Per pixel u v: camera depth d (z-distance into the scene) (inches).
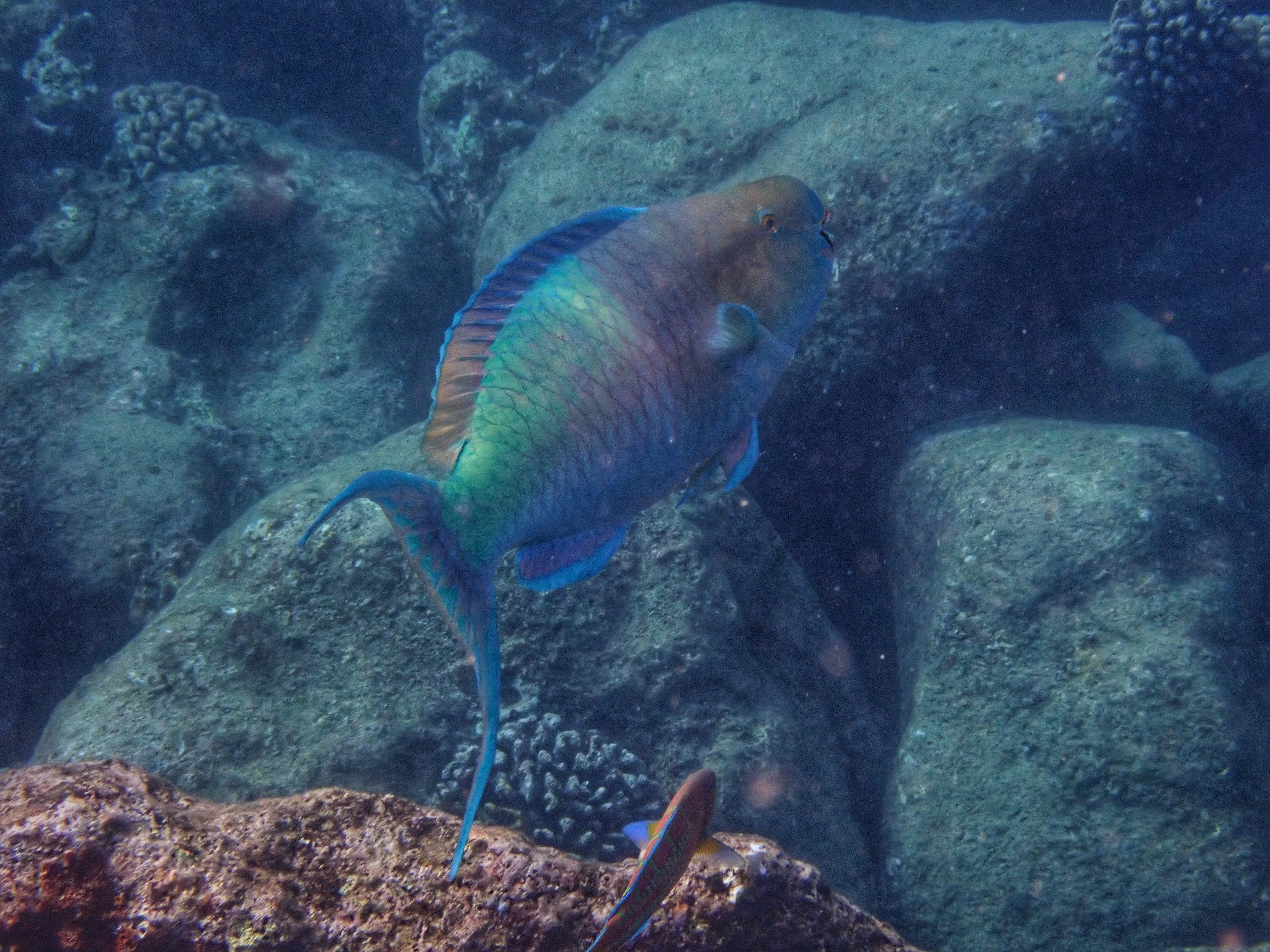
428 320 131.4
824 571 111.0
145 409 109.6
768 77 111.0
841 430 102.5
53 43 142.6
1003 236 92.9
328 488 82.1
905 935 73.3
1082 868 68.2
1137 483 79.7
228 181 122.3
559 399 31.8
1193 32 90.3
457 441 31.8
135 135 129.6
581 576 34.8
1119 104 91.8
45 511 102.0
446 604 30.3
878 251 94.4
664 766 75.0
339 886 37.0
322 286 125.9
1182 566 75.7
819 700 87.4
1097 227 97.7
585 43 149.1
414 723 71.0
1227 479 83.0
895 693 102.2
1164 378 103.9
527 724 72.5
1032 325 102.5
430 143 143.3
